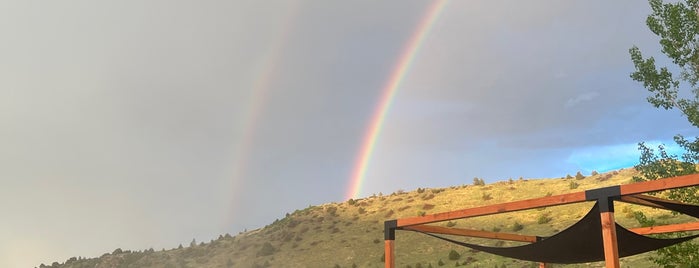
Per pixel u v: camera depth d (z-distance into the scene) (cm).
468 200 6375
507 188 6475
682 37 1612
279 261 5797
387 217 6569
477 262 4119
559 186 6034
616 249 877
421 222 1214
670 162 1684
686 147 1666
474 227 5362
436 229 1345
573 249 1261
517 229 4838
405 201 7081
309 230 6744
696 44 1602
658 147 1708
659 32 1666
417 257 4878
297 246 6219
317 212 7588
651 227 1551
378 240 5638
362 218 6769
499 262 3909
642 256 3141
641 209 4191
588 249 1255
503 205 1072
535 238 1552
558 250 1274
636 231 1581
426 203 6694
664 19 1655
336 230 6438
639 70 1708
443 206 6394
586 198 933
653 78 1672
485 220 5509
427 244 5200
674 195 1622
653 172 1686
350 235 6119
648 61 1683
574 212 4844
